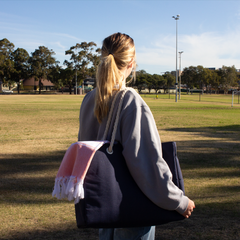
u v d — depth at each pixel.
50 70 76.50
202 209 3.06
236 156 5.81
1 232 2.51
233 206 3.15
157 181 0.98
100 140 1.09
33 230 2.56
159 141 1.03
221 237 2.42
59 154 5.89
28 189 3.70
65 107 21.03
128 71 1.26
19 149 6.41
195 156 5.79
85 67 75.25
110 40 1.19
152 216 0.99
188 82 114.75
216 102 36.00
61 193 1.01
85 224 0.94
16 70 72.31
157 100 39.69
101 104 1.09
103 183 0.96
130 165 0.98
